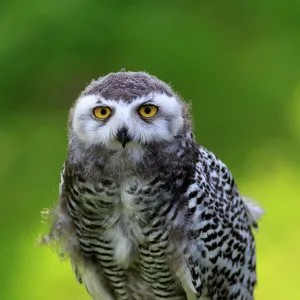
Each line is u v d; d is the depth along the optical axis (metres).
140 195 11.09
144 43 21.72
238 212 12.52
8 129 22.70
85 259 12.14
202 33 22.25
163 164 11.05
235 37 22.62
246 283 12.95
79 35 21.52
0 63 21.80
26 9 21.62
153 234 11.39
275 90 22.28
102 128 10.80
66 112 22.86
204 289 12.12
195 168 11.49
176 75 21.91
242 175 21.77
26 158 22.06
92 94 10.94
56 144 22.38
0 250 19.81
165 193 11.16
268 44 22.59
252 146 22.12
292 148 22.08
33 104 22.89
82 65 21.77
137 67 21.64
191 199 11.35
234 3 22.73
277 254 19.97
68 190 11.43
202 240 11.62
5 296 18.97
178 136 11.17
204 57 22.02
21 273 19.39
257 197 21.16
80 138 11.06
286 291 19.23
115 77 11.17
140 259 11.89
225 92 22.30
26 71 21.84
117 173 11.02
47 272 19.41
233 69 22.27
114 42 21.62
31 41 21.62
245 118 22.33
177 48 21.84
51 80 21.98
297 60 22.33
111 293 12.72
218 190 12.03
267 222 20.62
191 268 11.61
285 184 21.44
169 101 10.97
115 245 11.69
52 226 11.89
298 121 22.23
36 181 21.61
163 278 11.98
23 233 20.17
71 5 21.53
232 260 12.38
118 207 11.35
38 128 22.81
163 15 22.17
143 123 10.81
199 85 22.14
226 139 22.33
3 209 20.84
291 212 20.73
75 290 19.03
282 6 22.69
